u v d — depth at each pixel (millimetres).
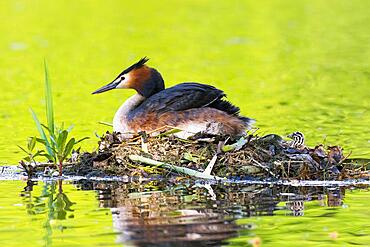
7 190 12672
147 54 28984
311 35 32500
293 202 11789
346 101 20453
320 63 26641
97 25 35688
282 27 34594
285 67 26078
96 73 25594
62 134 13484
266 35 32781
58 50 30141
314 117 18500
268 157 13336
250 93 21891
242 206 11562
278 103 20359
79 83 23953
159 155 13516
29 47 30750
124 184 13000
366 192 12375
